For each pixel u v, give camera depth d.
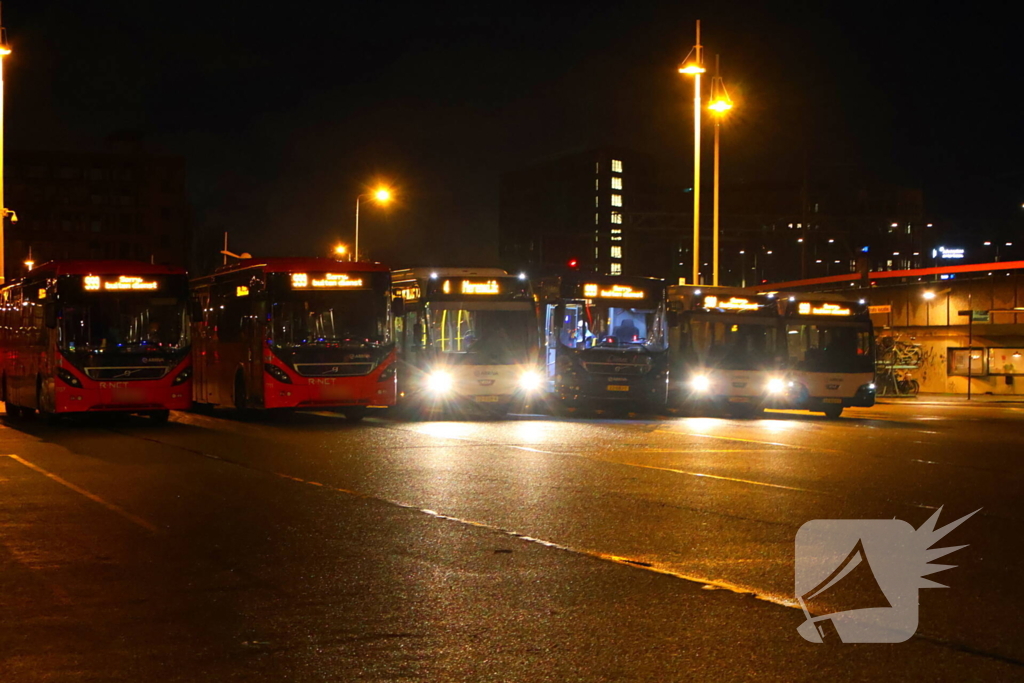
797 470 14.78
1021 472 14.91
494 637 6.37
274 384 22.98
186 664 5.85
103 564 8.51
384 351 23.70
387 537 9.62
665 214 56.06
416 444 18.44
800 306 29.55
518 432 21.20
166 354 22.95
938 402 42.25
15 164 111.56
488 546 9.21
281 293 23.17
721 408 30.84
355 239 48.06
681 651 6.08
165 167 116.00
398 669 5.74
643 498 11.98
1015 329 50.06
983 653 6.06
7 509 11.29
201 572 8.20
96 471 14.62
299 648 6.15
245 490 12.64
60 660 5.93
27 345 25.16
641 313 27.75
